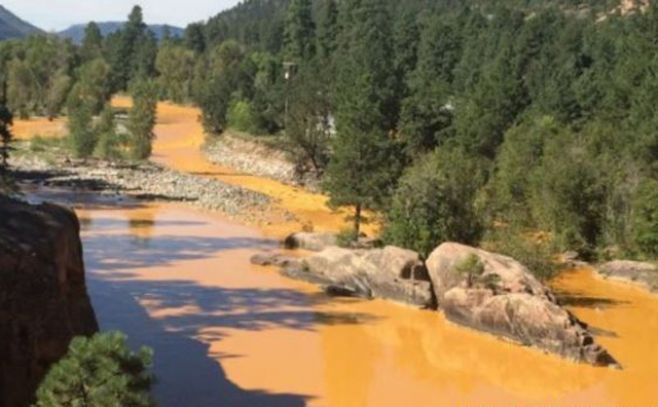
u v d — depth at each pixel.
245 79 140.88
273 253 53.81
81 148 99.06
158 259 52.53
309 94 96.19
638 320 45.00
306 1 161.88
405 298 44.75
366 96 61.88
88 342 17.84
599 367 36.44
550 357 37.44
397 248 47.06
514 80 96.25
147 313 40.03
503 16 163.25
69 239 25.47
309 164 96.38
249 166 103.31
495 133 85.62
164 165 102.44
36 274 22.92
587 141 72.44
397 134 85.81
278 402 30.08
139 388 17.77
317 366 34.28
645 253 58.56
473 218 52.84
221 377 32.06
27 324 22.19
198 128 144.25
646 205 57.94
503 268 42.97
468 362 36.28
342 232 57.94
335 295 46.12
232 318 40.31
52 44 191.12
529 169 69.88
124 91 196.88
